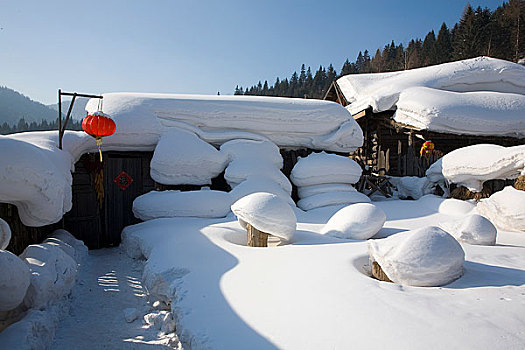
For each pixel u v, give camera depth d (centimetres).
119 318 412
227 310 315
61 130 680
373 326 249
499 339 224
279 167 1009
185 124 928
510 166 836
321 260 419
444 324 245
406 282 345
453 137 1325
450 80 1533
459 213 877
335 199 956
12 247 472
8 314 342
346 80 1814
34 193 417
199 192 805
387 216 899
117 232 886
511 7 4584
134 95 937
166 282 432
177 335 325
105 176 875
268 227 542
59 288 400
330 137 1073
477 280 345
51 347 336
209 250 508
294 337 251
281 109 1016
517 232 697
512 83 1600
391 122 1410
